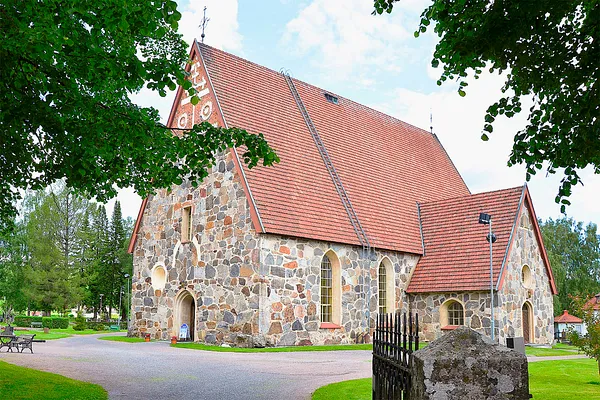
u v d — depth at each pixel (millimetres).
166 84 10398
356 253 30453
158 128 12281
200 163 13289
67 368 16938
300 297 27406
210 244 28766
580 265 69438
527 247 33031
